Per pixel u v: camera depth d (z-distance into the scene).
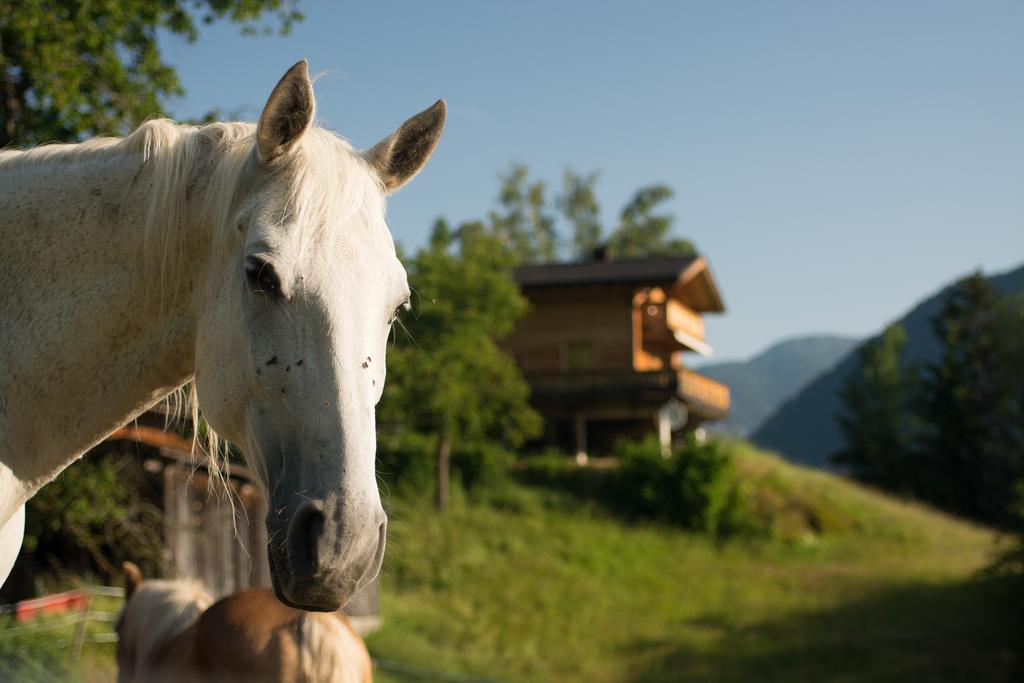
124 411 2.16
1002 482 40.97
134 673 4.71
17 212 2.15
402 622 16.16
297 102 1.93
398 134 2.20
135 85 10.02
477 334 24.47
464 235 47.38
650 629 18.55
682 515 25.97
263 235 1.88
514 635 16.97
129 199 2.13
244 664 3.56
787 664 16.59
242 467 11.08
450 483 25.61
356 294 1.88
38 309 2.10
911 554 26.36
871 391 45.34
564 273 34.22
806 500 28.94
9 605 9.08
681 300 38.28
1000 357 44.22
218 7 10.66
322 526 1.71
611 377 32.25
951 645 17.69
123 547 11.15
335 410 1.80
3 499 2.07
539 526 24.14
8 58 9.10
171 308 2.11
